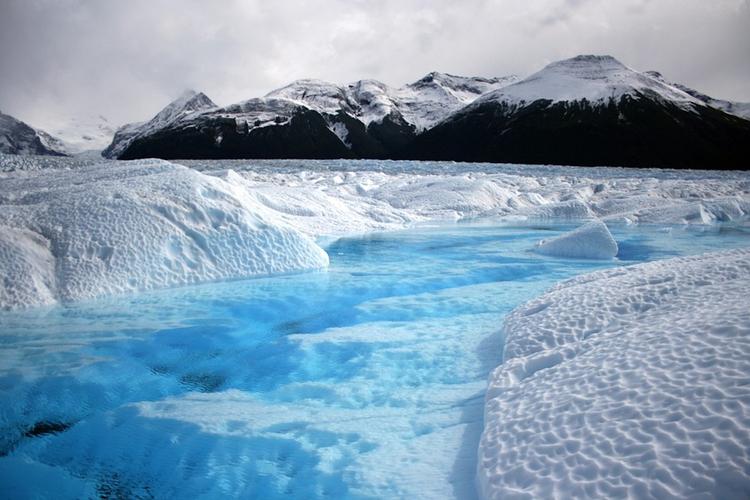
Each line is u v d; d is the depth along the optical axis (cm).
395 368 411
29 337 482
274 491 267
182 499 273
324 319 561
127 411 360
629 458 201
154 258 667
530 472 216
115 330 505
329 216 1448
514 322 437
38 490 284
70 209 692
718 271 432
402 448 289
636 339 306
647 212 1670
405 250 1052
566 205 1819
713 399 216
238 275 718
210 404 368
